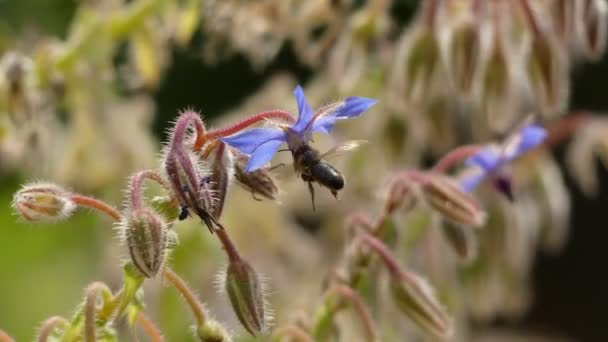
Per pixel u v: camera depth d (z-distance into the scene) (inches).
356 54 20.7
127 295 14.5
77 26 21.8
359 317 16.8
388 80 20.2
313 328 16.9
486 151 18.0
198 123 14.4
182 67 36.3
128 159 21.8
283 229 22.9
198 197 14.2
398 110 20.1
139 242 14.2
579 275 48.2
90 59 21.1
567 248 47.9
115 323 15.5
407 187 17.1
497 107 18.7
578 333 47.1
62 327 15.1
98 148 21.7
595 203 47.6
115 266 22.2
